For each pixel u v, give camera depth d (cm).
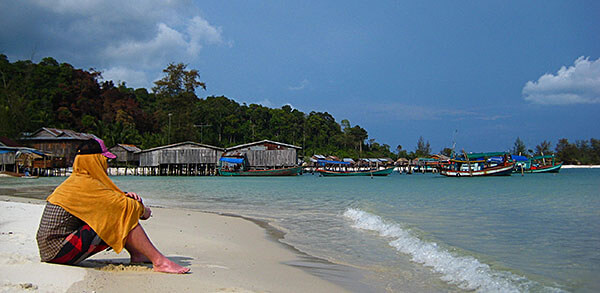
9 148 5147
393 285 481
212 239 772
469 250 670
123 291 351
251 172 5600
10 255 438
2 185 2867
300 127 11062
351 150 11062
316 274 527
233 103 10669
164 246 676
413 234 820
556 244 723
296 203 1609
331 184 3509
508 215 1143
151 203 1620
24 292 319
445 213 1199
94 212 412
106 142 6719
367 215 1123
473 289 466
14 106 6006
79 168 420
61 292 330
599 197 1831
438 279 510
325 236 844
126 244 438
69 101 7806
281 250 696
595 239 767
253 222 1054
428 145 13012
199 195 2102
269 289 425
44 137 6022
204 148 5825
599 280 495
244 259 601
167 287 375
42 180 3909
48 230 407
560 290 454
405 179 5100
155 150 5994
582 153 11512
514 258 614
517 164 6912
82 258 420
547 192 2244
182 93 8350
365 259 630
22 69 7775
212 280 426
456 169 5809
